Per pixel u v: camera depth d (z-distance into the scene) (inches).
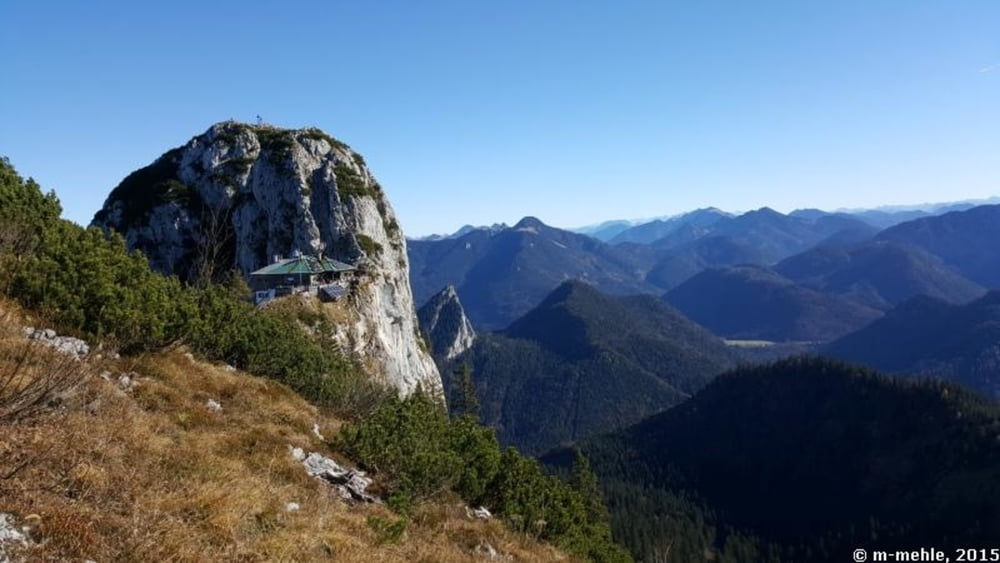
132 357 566.9
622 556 1020.5
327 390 869.2
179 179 4156.0
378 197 4028.1
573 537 804.6
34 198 666.2
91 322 545.0
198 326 692.1
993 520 4522.6
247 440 501.4
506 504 757.9
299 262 2822.3
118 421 398.3
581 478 2596.0
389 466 605.0
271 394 698.2
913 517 5083.7
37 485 281.6
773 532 5802.2
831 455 6476.4
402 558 396.8
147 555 265.4
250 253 3582.7
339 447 609.0
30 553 233.8
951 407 5925.2
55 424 343.0
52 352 397.7
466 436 802.2
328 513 416.2
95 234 634.2
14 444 300.8
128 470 340.5
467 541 544.7
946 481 5231.3
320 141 3909.9
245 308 894.4
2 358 389.7
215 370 677.9
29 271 528.1
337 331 2413.9
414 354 3535.9
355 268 3159.5
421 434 673.6
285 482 454.3
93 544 254.4
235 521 330.0
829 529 5497.1
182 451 406.6
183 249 3841.0
